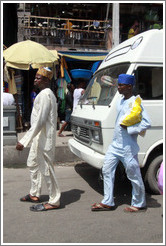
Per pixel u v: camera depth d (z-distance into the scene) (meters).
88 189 4.59
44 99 3.50
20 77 9.31
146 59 4.22
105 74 4.96
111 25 11.40
